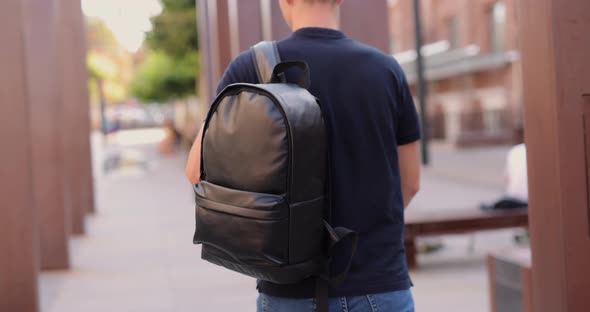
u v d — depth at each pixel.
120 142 56.22
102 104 48.78
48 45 8.98
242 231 2.00
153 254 9.58
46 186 8.84
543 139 2.86
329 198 2.12
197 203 2.13
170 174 25.70
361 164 2.19
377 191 2.20
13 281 5.53
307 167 2.00
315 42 2.24
